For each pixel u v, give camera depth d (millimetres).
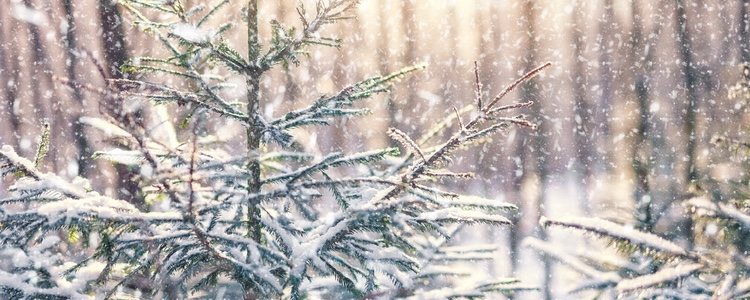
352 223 3018
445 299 3980
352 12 3230
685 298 3012
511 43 19594
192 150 2576
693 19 15945
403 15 19406
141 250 2947
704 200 3000
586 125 16359
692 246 2977
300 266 2975
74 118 10242
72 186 3152
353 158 3074
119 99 2461
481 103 2842
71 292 3242
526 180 14891
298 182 3135
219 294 3873
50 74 2344
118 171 4965
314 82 16812
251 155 2816
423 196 2943
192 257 3070
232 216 3514
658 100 13273
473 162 15961
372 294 4031
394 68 18781
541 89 18016
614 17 17750
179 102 3115
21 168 3127
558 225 2953
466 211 3076
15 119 14562
